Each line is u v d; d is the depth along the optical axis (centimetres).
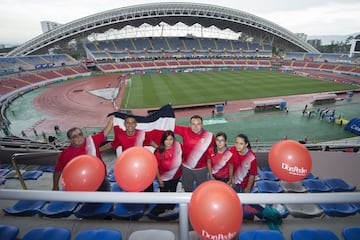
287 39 8888
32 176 710
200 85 4472
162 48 8419
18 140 1244
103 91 4256
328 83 4566
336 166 738
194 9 7650
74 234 366
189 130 503
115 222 379
